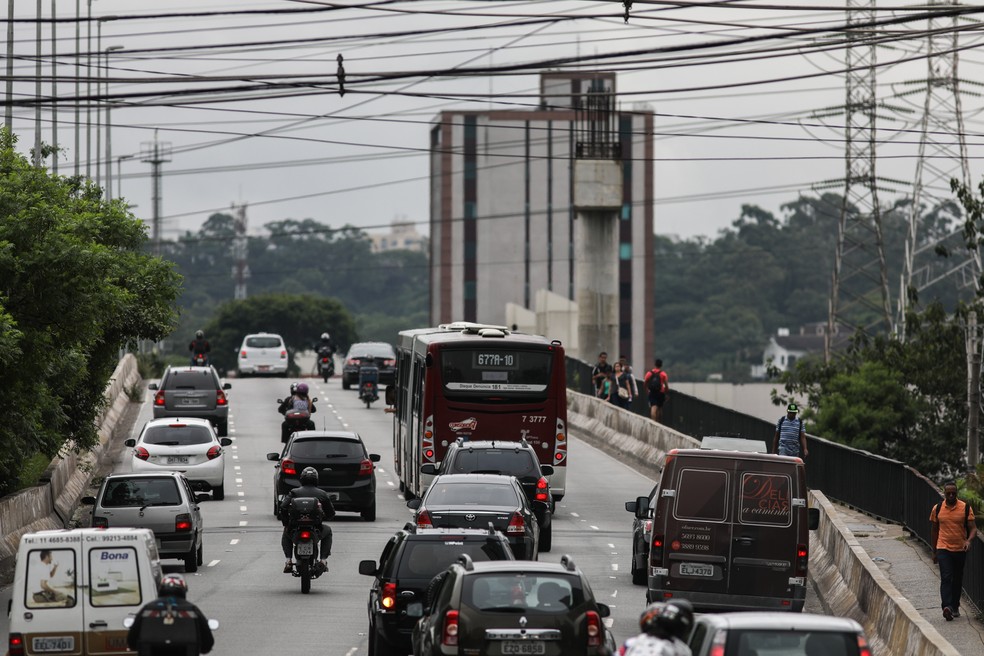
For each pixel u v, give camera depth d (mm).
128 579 55250
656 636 37156
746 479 71312
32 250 86562
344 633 68562
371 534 108188
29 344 87688
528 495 100250
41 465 134000
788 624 39250
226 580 87375
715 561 70938
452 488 84375
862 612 70938
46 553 54969
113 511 88750
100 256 88312
